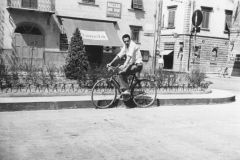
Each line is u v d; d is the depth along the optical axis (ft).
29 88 28.91
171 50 115.14
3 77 29.19
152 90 33.12
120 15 77.77
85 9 72.95
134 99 28.17
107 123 21.54
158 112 26.55
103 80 26.89
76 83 31.71
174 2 113.29
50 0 68.49
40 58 68.74
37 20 68.08
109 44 71.10
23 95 27.48
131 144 16.78
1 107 23.93
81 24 71.56
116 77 27.30
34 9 65.77
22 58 67.10
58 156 14.43
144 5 80.89
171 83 38.01
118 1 77.15
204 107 30.55
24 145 15.87
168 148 16.33
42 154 14.61
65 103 26.07
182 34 110.63
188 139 18.28
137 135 18.70
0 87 28.99
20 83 30.04
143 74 39.09
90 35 70.33
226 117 25.77
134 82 27.94
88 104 27.07
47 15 68.80
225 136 19.39
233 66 101.65
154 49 83.25
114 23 77.41
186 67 110.52
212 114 26.84
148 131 19.80
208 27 113.60
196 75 39.42
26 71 31.58
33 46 68.13
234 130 21.16
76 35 36.96
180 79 40.83
